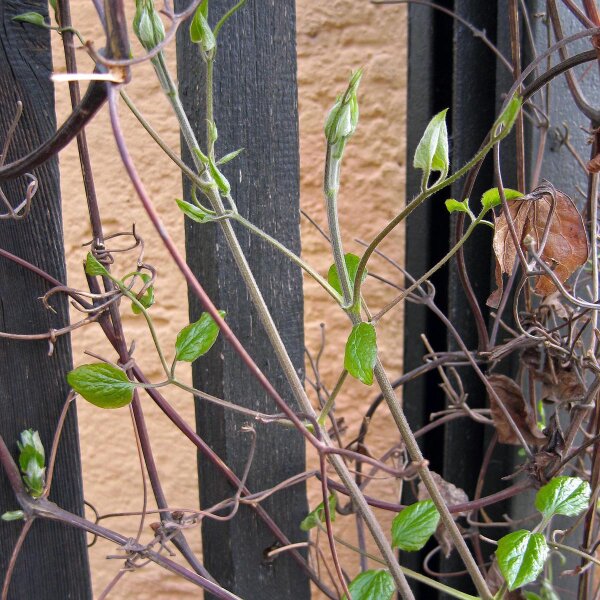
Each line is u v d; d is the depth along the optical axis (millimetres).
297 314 608
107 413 1035
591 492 574
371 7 868
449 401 788
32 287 555
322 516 618
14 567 579
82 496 592
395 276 897
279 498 626
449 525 490
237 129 575
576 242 521
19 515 549
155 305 963
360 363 465
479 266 762
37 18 520
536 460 584
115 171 939
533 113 699
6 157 532
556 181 712
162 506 586
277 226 593
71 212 966
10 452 562
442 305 823
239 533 616
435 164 421
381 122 882
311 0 888
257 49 575
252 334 597
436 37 795
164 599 1040
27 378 562
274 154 586
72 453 583
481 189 750
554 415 593
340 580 479
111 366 520
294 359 611
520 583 468
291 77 586
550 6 566
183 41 568
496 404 629
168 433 1005
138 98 911
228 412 599
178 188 919
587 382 682
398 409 485
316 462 930
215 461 588
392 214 891
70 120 426
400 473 433
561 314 619
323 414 507
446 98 814
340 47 885
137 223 942
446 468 800
